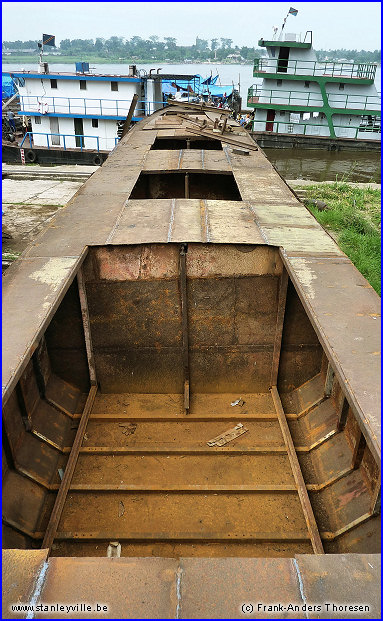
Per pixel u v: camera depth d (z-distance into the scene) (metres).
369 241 12.72
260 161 9.73
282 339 5.77
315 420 5.36
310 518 4.17
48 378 5.67
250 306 5.59
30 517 4.22
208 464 4.91
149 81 25.11
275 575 2.29
